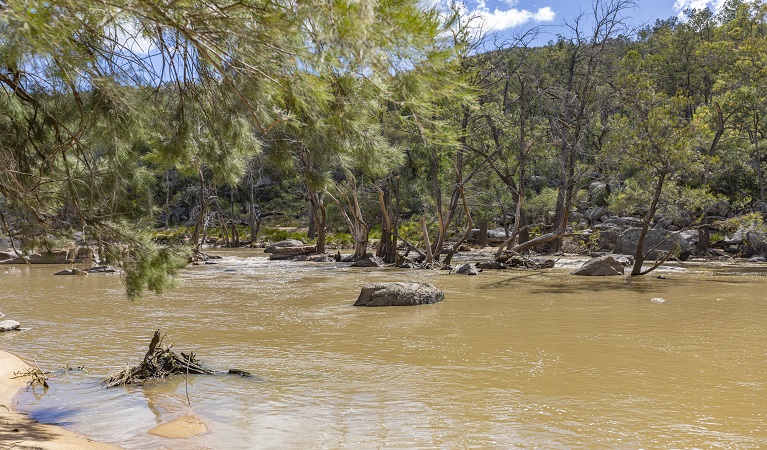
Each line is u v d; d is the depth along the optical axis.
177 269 7.55
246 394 7.50
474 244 50.84
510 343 10.88
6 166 6.86
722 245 40.81
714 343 10.84
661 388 7.79
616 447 5.64
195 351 10.21
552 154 39.28
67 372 8.68
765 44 41.84
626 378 8.30
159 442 5.80
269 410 6.84
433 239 46.62
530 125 34.78
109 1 4.00
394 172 35.22
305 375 8.50
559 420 6.46
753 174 49.28
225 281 24.59
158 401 7.21
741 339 11.21
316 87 4.74
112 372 8.70
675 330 12.23
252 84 5.50
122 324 13.23
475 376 8.42
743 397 7.34
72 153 7.60
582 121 31.11
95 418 6.59
